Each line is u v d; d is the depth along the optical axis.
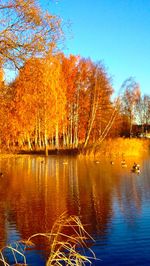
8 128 23.25
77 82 58.88
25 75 13.08
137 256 11.09
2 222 15.00
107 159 45.78
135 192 21.56
